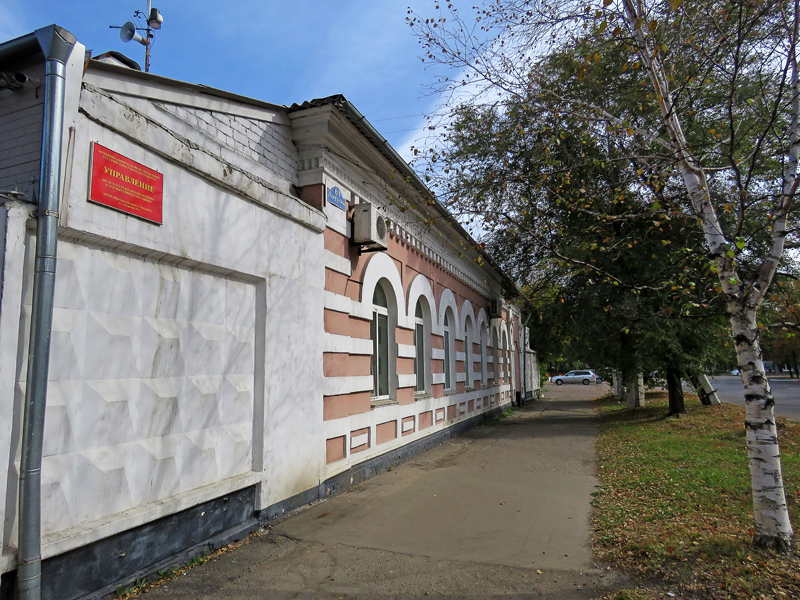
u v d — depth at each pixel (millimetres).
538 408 23594
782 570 3945
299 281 6234
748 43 5617
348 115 6832
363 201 8164
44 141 3289
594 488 7250
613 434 12500
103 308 3764
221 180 4926
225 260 4980
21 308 3172
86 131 3592
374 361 9023
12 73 3607
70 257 3529
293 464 5945
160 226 4219
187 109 5188
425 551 4758
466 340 15188
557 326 16141
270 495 5500
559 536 5152
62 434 3400
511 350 22891
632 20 5398
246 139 6004
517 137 8719
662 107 5258
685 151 5145
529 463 9219
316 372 6504
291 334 6012
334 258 7098
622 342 14523
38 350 3123
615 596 3717
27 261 3223
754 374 4562
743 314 4637
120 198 3826
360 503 6406
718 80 6738
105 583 3643
